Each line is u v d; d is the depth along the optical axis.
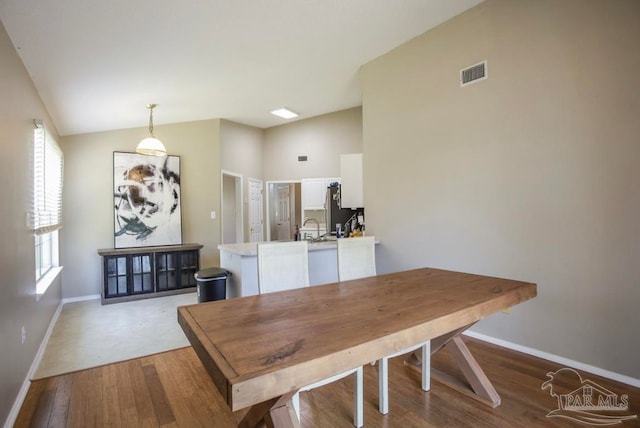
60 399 2.18
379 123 3.99
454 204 3.22
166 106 4.67
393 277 2.24
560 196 2.50
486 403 2.04
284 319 1.38
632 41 2.16
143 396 2.21
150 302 4.76
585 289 2.40
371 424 1.87
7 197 2.12
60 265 4.81
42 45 2.54
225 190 7.13
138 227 5.28
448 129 3.26
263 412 1.39
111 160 5.21
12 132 2.29
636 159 2.16
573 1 2.42
